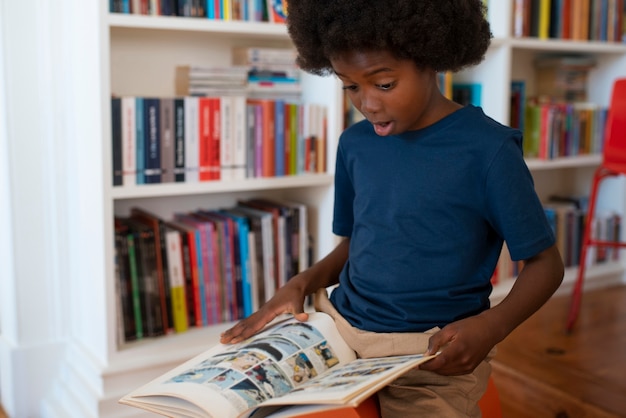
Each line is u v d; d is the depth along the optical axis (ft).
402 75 3.08
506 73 7.54
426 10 3.02
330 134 6.65
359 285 3.52
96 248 5.75
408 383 3.36
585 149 8.66
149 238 6.05
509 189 3.17
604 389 5.70
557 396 5.69
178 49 6.75
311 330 3.48
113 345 5.73
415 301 3.33
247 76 6.61
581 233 8.86
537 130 8.25
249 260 6.54
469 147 3.24
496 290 7.71
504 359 6.34
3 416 6.50
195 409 2.91
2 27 5.87
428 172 3.30
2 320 6.69
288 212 6.70
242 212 6.86
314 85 6.80
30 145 6.13
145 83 6.63
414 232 3.32
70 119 6.12
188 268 6.29
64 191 6.30
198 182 6.05
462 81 8.04
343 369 3.14
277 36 6.66
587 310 7.81
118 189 5.60
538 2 7.84
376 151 3.52
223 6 6.09
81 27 5.71
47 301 6.41
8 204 6.14
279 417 2.80
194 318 6.39
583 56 9.18
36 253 6.30
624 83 6.87
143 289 6.07
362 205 3.55
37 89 6.08
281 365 3.19
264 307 3.67
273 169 6.43
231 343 3.52
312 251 7.00
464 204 3.25
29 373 6.37
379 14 2.94
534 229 3.21
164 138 5.90
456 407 3.31
